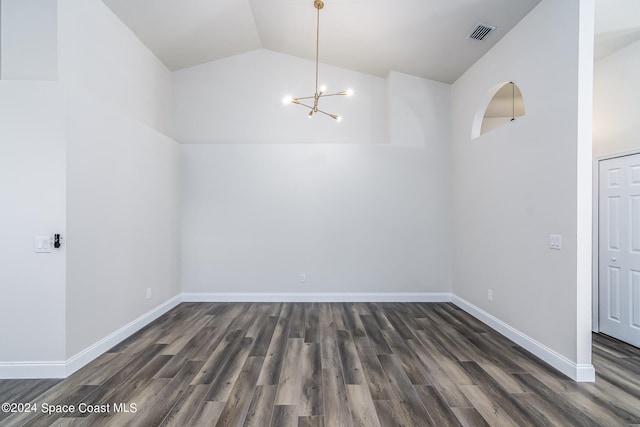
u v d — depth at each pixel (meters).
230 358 2.40
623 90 2.78
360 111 4.28
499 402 1.83
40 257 2.11
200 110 4.25
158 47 3.62
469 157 3.56
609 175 2.88
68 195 2.15
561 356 2.20
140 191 3.08
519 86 2.68
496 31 2.86
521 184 2.65
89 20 2.58
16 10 2.22
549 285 2.32
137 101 3.37
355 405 1.79
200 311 3.62
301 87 4.28
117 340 2.68
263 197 4.03
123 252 2.80
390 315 3.49
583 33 2.05
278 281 4.04
